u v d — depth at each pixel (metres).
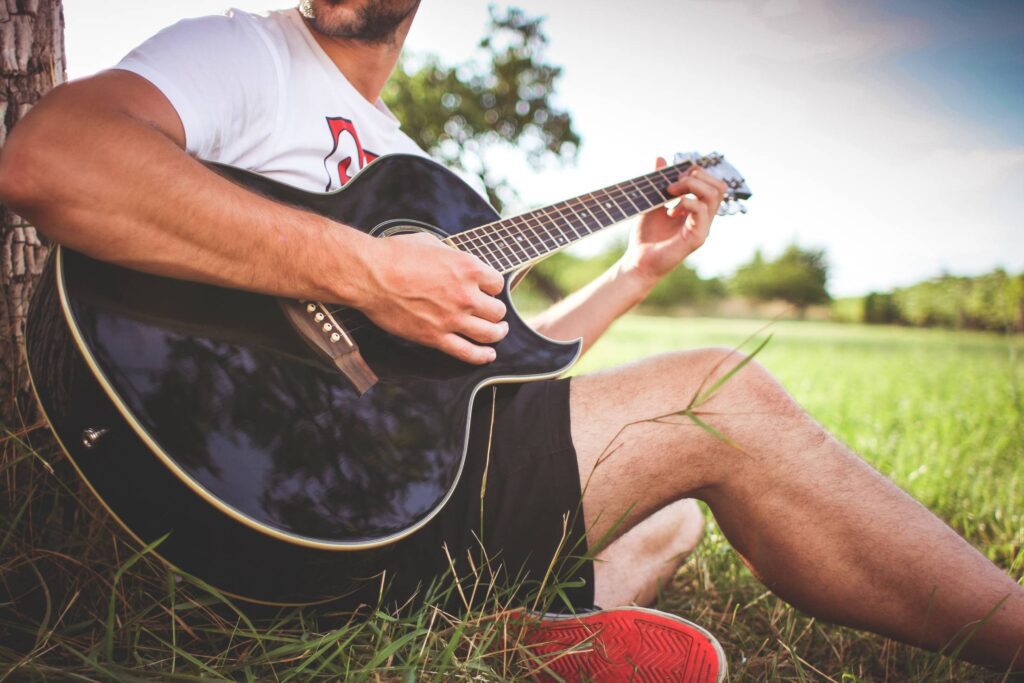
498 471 1.14
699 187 1.74
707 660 1.00
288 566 0.93
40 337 0.94
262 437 0.92
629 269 1.74
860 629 1.17
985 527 2.10
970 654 1.09
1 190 0.82
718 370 1.19
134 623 1.00
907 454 2.82
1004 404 4.36
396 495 0.99
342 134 1.29
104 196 0.83
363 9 1.26
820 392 5.68
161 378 0.89
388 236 1.20
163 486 0.88
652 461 1.17
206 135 1.03
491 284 1.16
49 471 1.24
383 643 0.99
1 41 1.38
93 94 0.88
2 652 0.90
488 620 1.07
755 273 41.47
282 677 0.95
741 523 1.20
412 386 1.09
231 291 0.99
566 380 1.23
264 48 1.17
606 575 1.48
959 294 22.05
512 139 22.75
